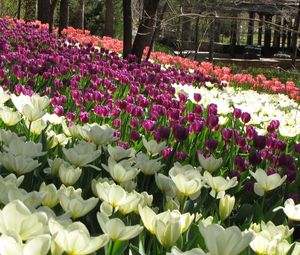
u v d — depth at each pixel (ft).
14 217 5.34
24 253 4.74
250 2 114.32
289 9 94.38
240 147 16.17
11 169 8.87
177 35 78.84
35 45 39.27
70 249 5.37
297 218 8.20
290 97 42.42
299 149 14.94
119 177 8.87
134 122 16.67
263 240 6.82
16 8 111.34
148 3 42.55
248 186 12.05
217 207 10.39
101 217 6.46
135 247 7.24
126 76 27.35
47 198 7.41
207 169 10.87
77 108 19.42
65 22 66.69
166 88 27.02
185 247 7.47
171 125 16.92
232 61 104.83
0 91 13.75
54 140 11.80
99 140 10.98
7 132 10.36
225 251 5.57
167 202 8.42
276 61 108.27
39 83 25.22
